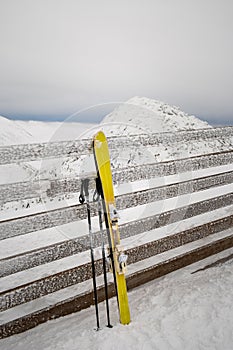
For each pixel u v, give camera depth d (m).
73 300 2.05
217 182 2.74
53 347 1.73
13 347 1.78
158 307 2.03
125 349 1.68
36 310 2.04
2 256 2.62
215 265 2.58
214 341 1.75
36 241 2.96
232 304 2.03
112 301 2.16
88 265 2.07
